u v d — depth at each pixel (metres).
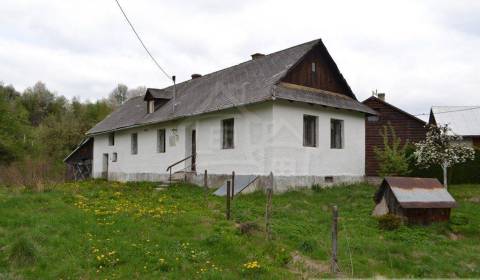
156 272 6.65
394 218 10.23
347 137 17.95
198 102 18.64
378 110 22.97
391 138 22.41
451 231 10.56
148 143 22.20
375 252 8.38
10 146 34.62
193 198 13.30
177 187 16.89
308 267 7.41
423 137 21.95
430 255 8.42
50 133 44.41
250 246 7.93
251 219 10.05
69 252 7.22
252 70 18.86
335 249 7.37
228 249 7.68
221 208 11.35
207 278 6.46
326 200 13.88
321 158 16.56
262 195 14.05
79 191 13.80
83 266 6.75
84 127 46.69
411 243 9.09
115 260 6.99
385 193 11.36
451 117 26.75
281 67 16.73
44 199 10.92
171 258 7.14
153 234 8.34
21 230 8.12
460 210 12.66
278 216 10.75
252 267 6.81
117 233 8.34
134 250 7.43
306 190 15.18
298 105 15.76
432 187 11.27
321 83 17.70
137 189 16.39
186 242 7.99
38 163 16.23
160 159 21.02
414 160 19.94
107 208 10.42
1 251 7.13
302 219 10.70
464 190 16.91
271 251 7.86
